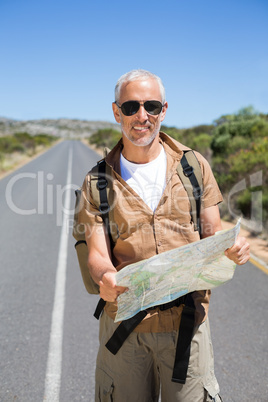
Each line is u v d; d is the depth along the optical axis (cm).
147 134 152
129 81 151
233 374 281
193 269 143
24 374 287
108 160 159
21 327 359
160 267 133
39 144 5669
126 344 155
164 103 159
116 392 159
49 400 258
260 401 252
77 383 276
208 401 157
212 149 1541
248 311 383
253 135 1443
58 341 333
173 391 156
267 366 289
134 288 135
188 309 154
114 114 165
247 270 503
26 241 688
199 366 155
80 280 482
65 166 2416
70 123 16900
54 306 404
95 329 353
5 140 4031
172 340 155
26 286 464
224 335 338
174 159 160
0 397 262
